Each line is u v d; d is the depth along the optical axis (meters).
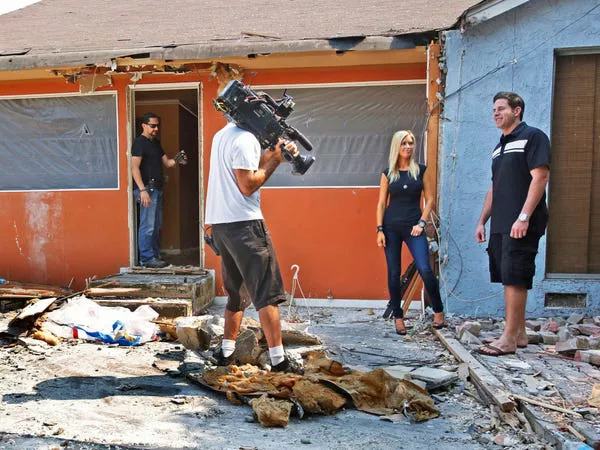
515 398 3.46
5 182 7.40
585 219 5.88
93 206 7.24
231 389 3.70
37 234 7.34
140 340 5.13
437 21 6.25
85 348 4.93
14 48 6.70
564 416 3.21
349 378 3.75
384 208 5.49
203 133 6.96
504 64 5.82
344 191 6.79
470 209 5.95
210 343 4.88
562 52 5.82
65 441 3.03
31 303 5.77
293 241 6.88
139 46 6.28
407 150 5.32
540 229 4.38
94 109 7.19
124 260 7.21
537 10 5.75
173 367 4.39
